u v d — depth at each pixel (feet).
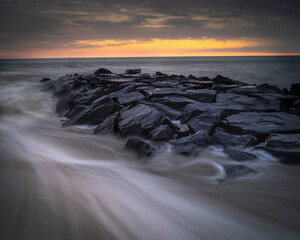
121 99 34.94
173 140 20.72
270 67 190.90
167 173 16.21
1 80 87.97
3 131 27.89
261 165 16.30
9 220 9.77
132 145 19.51
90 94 38.29
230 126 22.44
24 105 43.98
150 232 9.96
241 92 40.60
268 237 9.93
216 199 12.71
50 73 123.65
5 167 15.84
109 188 13.62
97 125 28.04
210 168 16.80
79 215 10.59
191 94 36.19
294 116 24.09
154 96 35.45
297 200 12.50
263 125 21.33
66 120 31.76
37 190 12.57
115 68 169.37
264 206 12.00
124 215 11.00
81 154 20.11
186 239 9.78
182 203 12.34
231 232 10.21
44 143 23.25
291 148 16.37
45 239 8.84
